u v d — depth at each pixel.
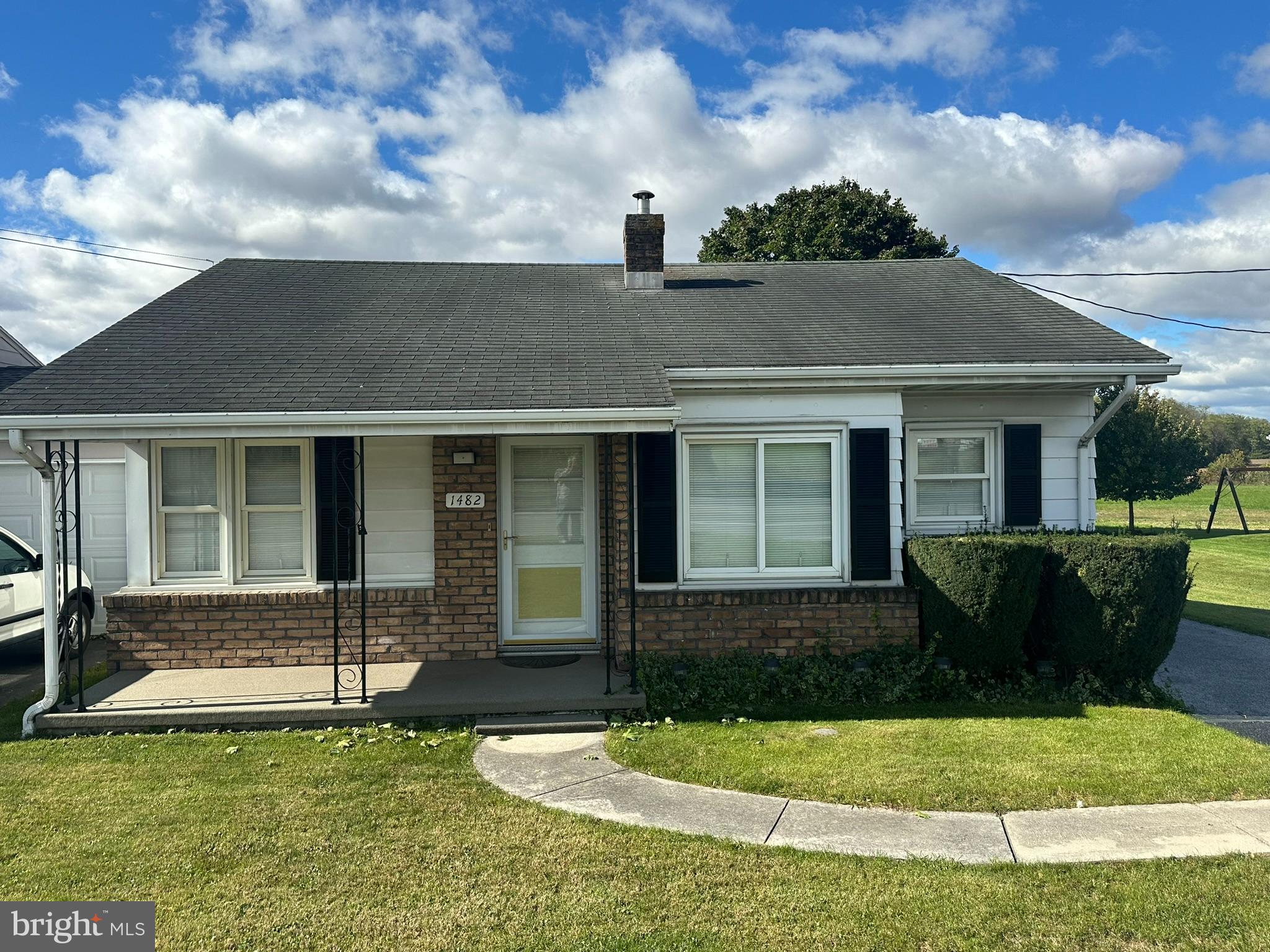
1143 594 7.14
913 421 8.80
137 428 6.31
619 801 5.19
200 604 7.84
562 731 6.55
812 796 5.24
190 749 6.16
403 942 3.68
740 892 4.07
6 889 4.14
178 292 9.75
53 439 6.32
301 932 3.76
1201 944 3.62
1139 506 36.91
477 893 4.09
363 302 9.73
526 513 8.52
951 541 7.52
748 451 8.14
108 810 5.07
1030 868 4.29
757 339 8.62
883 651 7.77
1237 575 16.66
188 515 8.08
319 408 6.49
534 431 6.61
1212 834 4.68
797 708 7.11
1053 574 7.55
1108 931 3.72
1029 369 8.00
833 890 4.09
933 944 3.64
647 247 10.90
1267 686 7.92
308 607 8.00
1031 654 7.87
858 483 8.03
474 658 8.23
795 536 8.16
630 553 6.97
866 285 11.13
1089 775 5.51
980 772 5.59
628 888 4.12
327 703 6.75
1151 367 8.01
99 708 6.64
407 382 7.11
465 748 6.16
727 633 7.80
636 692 6.95
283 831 4.77
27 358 14.05
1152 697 7.27
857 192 28.30
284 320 8.91
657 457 7.89
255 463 8.14
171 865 4.38
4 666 8.81
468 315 9.36
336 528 6.83
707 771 5.66
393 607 8.15
